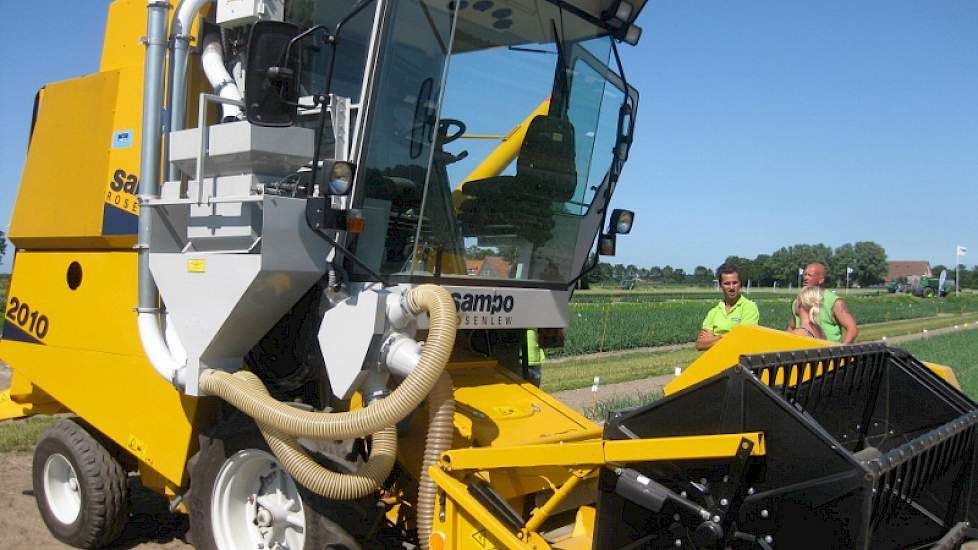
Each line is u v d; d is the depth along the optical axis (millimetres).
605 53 5207
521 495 4191
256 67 3816
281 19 4574
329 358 4105
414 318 4047
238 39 4773
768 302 53438
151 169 4707
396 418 3777
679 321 29781
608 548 3457
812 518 2938
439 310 3840
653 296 62781
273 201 3949
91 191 5289
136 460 5609
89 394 5316
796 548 2971
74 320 5441
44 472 5688
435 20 4219
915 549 3734
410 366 3889
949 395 4105
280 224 3977
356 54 4199
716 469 3162
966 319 44875
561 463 3496
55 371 5570
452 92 4395
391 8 4016
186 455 4719
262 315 4258
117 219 5102
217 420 4676
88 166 5344
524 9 4664
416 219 4312
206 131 4355
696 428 3305
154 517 6223
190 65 4914
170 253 4672
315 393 4684
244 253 4148
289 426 3939
